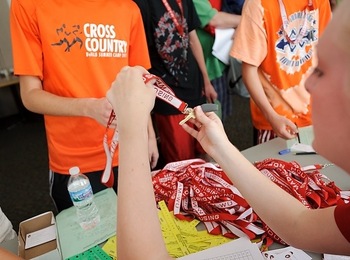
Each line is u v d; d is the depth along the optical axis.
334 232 0.65
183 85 1.89
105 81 1.33
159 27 1.74
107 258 0.92
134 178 0.59
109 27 1.31
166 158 2.06
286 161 1.24
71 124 1.33
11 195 2.55
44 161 2.91
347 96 0.43
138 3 1.68
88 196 1.09
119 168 0.61
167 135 1.97
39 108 1.20
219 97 2.50
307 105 1.58
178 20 1.80
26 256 0.96
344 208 0.65
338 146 0.47
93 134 1.34
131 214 0.58
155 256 0.57
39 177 2.72
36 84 1.27
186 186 1.11
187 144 1.97
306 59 1.53
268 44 1.47
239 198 1.02
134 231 0.57
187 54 1.89
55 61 1.25
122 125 0.62
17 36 1.22
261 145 1.40
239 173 0.80
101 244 0.97
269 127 1.67
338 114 0.45
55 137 1.38
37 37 1.23
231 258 0.85
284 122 1.44
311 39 1.51
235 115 3.22
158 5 1.72
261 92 1.52
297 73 1.54
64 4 1.24
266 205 0.77
